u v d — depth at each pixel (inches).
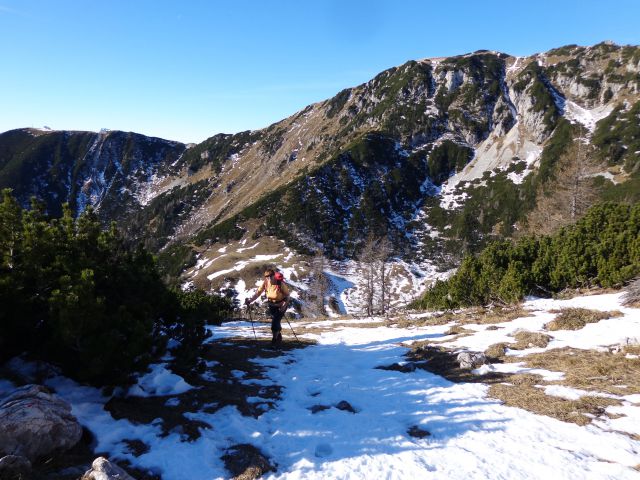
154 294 281.0
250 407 225.6
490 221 4685.0
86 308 194.7
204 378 268.4
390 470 156.2
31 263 212.5
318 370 315.0
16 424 141.9
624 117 5054.1
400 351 373.7
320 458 168.6
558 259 544.7
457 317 527.2
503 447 173.8
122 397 215.9
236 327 615.8
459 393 246.7
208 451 168.1
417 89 7726.4
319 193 5575.8
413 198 5767.7
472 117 6835.6
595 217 537.0
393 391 260.2
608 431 182.2
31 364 214.1
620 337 316.2
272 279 418.0
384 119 7421.3
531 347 330.3
